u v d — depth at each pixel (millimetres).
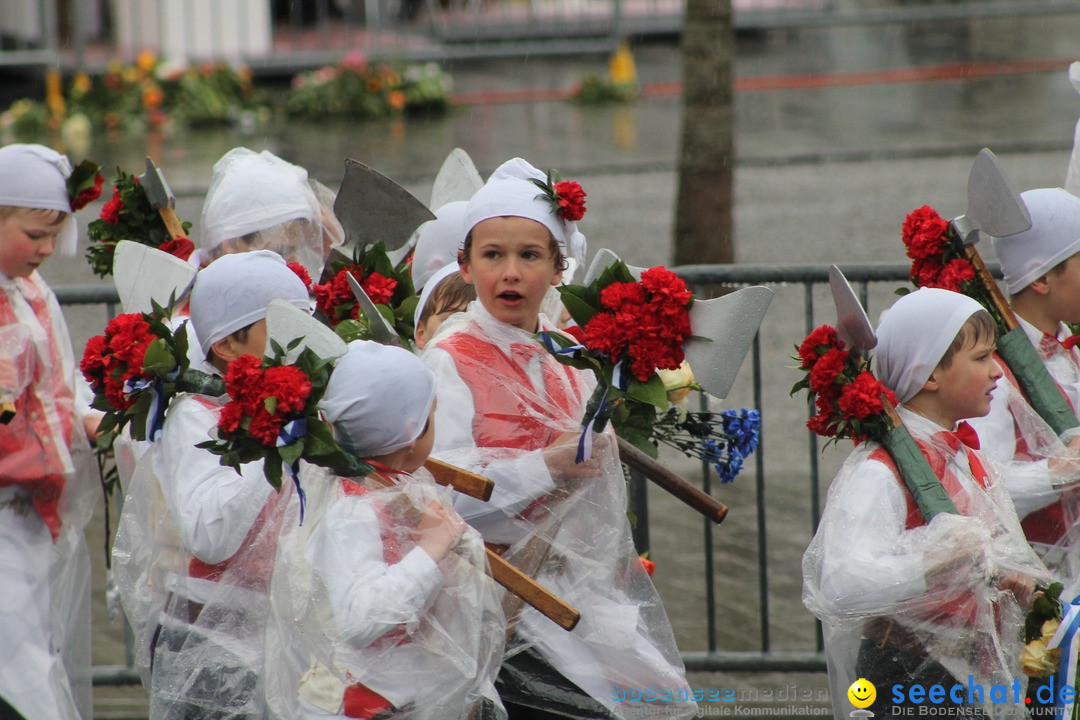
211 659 9414
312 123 46750
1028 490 10180
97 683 14336
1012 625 9258
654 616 10055
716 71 27969
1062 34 56844
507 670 9758
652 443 10492
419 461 8789
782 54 55906
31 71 50281
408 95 47688
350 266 11141
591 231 33188
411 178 37875
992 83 49250
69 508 12086
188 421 9523
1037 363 10594
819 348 9328
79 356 23875
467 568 8672
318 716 8500
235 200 11945
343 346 8570
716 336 9352
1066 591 10477
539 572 9672
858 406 8930
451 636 8578
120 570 10086
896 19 60000
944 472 9242
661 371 10367
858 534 8875
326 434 8297
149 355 9391
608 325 9234
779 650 14930
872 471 9055
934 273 10984
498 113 47844
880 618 9141
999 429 10367
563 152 41531
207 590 9562
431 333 10852
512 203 9609
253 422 8211
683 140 28469
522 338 9883
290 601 8672
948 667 9000
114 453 11477
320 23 56312
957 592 8812
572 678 9680
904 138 41750
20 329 11523
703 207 28344
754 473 20578
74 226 12367
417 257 11758
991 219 10578
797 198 35719
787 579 17016
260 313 9523
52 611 11844
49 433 11766
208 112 45938
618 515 9844
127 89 46500
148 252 10688
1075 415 10875
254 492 9312
